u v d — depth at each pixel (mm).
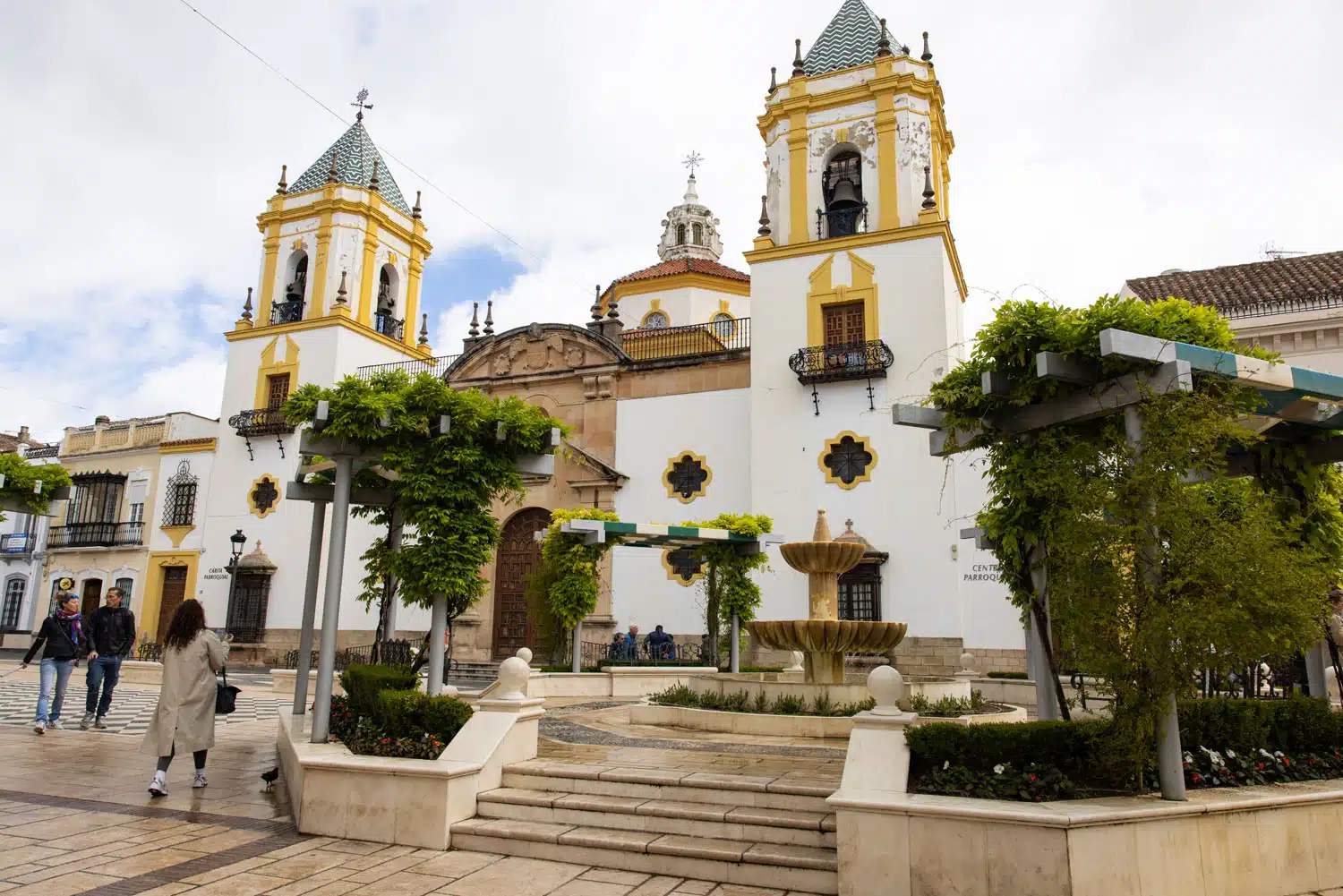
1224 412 6527
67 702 16375
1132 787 6328
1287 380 6762
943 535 21078
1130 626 6102
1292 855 6219
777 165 25047
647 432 25562
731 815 6695
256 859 6535
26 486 15625
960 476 21219
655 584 24297
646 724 12227
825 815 6668
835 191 24484
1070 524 6383
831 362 22594
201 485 31469
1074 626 6266
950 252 23734
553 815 7145
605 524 17797
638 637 24062
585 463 25531
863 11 25766
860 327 23156
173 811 7871
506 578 26422
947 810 5613
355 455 9258
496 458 9859
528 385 27469
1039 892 5301
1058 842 5309
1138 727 6012
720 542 18938
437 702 8109
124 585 31969
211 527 30734
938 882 5578
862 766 6359
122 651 12836
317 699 8531
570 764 8062
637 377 26094
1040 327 7008
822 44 25812
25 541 35000
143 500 32719
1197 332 6973
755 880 6152
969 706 12445
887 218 23297
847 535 21781
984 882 5465
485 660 25766
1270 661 8953
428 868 6402
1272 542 6117
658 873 6383
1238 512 7004
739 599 18688
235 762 10320
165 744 8344
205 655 8711
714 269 33562
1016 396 7297
